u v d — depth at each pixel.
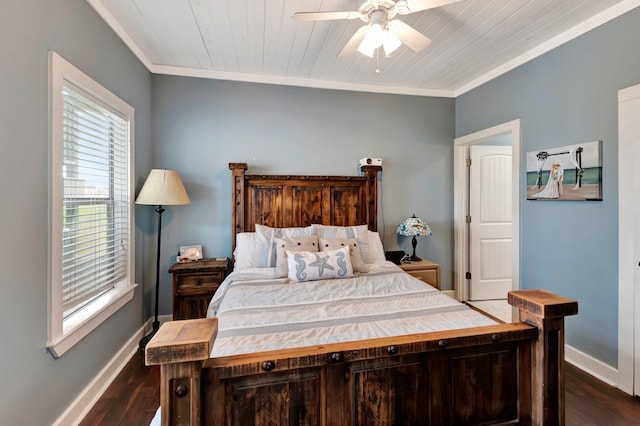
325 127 3.29
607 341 2.05
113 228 2.24
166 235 2.96
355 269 2.50
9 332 1.26
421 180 3.60
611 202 2.02
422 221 3.27
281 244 2.55
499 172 3.73
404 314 1.62
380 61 2.81
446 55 2.70
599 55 2.08
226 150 3.06
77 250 1.78
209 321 0.94
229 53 2.63
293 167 3.22
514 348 1.17
